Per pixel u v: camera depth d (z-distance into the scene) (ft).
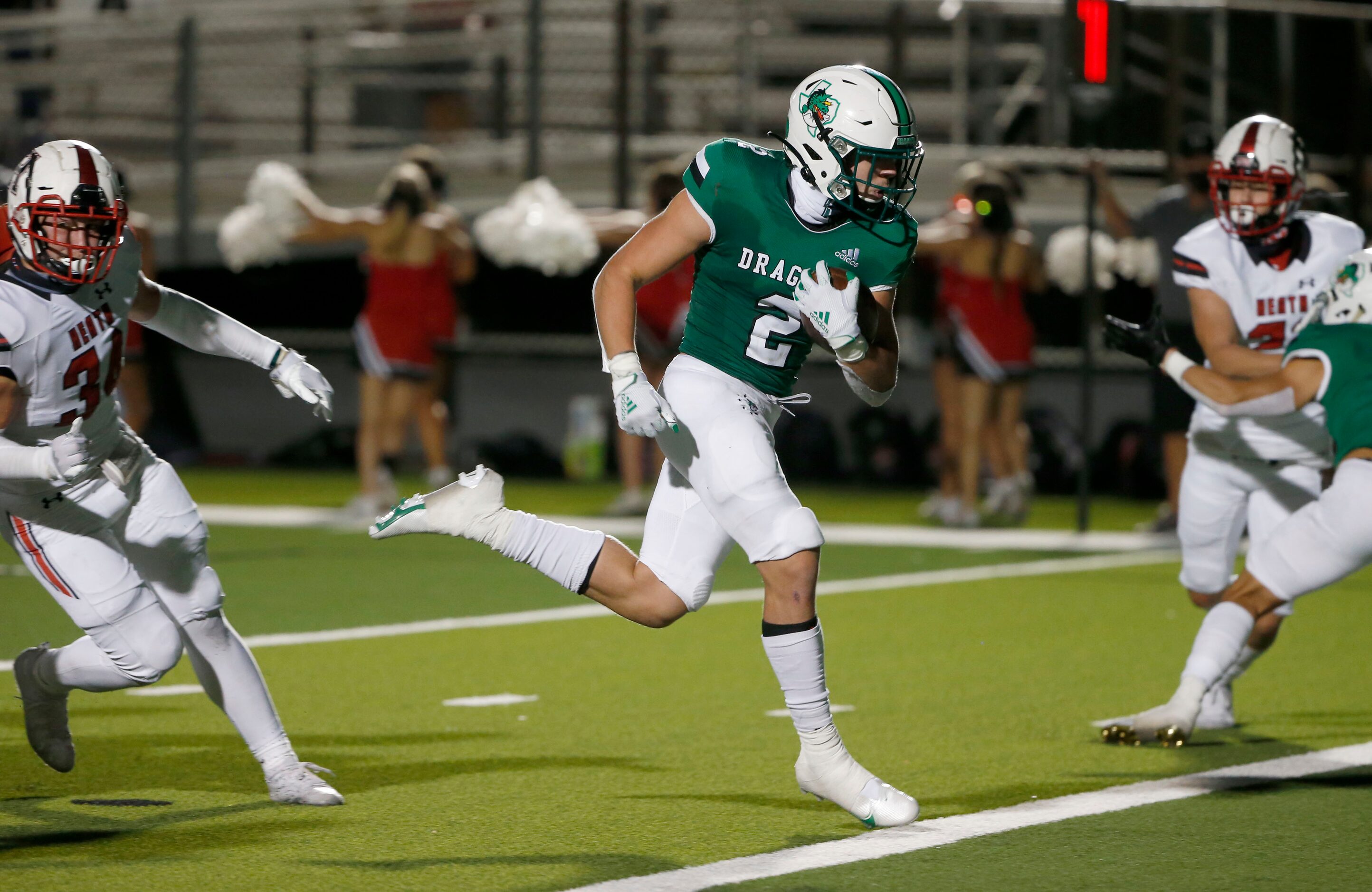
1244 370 59.11
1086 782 52.54
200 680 49.52
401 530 47.70
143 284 48.44
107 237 44.29
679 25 205.36
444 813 48.16
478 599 95.76
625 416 44.16
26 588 98.99
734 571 110.22
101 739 58.23
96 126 222.28
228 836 45.29
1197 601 63.21
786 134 45.96
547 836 45.55
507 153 189.88
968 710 65.16
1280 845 44.57
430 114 217.15
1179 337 120.47
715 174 45.47
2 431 45.14
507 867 42.22
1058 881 41.22
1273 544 56.24
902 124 45.11
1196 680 56.90
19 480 45.06
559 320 198.08
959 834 45.80
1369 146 175.32
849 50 202.18
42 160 43.70
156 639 46.68
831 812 48.55
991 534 131.64
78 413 46.09
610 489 171.63
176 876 41.19
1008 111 193.88
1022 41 206.59
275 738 49.49
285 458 198.59
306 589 99.04
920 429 181.47
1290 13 167.12
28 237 43.98
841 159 44.70
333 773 53.26
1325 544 54.80
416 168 141.90
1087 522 137.69
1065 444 171.63
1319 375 53.72
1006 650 79.66
